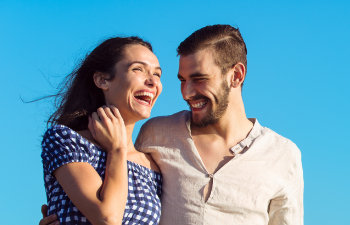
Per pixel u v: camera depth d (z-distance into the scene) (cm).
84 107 304
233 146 341
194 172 327
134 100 301
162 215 322
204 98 336
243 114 354
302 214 351
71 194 266
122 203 267
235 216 324
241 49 354
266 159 340
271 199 342
